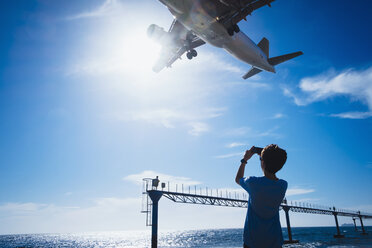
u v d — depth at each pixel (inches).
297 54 1138.0
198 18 727.1
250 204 102.7
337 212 3053.6
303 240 2999.5
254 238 98.0
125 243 4571.9
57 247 3690.9
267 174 103.9
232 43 869.8
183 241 4035.4
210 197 1471.5
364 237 3129.9
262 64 1096.8
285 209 2217.0
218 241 3577.8
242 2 749.3
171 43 975.6
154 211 987.3
